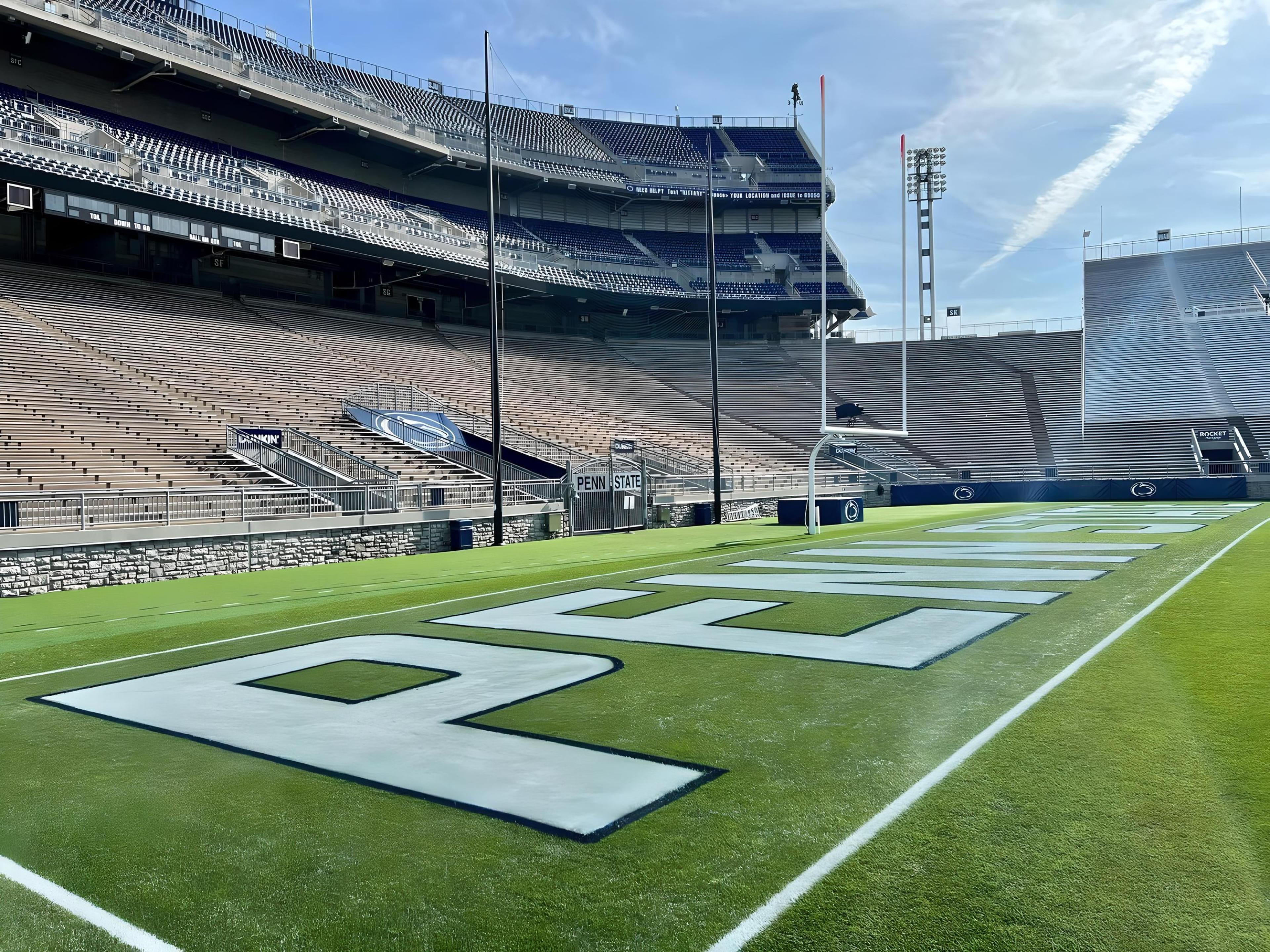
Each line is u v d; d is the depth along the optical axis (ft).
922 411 126.00
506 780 12.98
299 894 9.78
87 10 90.12
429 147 119.75
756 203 149.38
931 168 168.96
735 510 89.20
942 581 33.83
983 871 9.62
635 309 143.13
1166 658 19.34
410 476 69.15
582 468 81.05
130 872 10.47
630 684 18.65
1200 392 118.32
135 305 83.05
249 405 71.41
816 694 17.40
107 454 53.67
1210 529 56.03
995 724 14.89
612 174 143.84
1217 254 151.12
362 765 13.88
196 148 102.63
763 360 139.64
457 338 118.32
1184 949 8.04
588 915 9.07
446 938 8.76
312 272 108.58
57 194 76.33
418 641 24.47
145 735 15.94
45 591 39.91
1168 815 10.83
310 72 126.62
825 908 8.98
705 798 12.01
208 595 37.86
